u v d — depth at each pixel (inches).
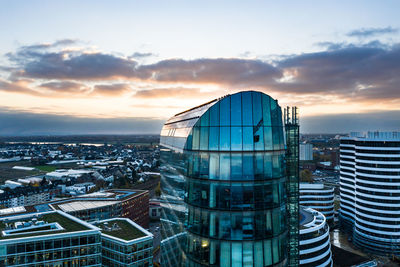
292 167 1825.8
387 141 5767.7
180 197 1678.2
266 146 1400.1
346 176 7135.8
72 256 3587.6
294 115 1862.7
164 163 2461.9
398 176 5718.5
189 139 1517.0
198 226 1413.6
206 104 1694.1
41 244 3420.3
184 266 1537.9
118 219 4921.3
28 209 5826.8
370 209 5910.4
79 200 6909.5
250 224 1338.6
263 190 1370.6
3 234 3526.1
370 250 5856.3
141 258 4015.8
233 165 1359.5
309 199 7588.6
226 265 1325.0
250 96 1421.0
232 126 1386.6
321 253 4163.4
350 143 7007.9
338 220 7573.8
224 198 1352.1
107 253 4065.0
